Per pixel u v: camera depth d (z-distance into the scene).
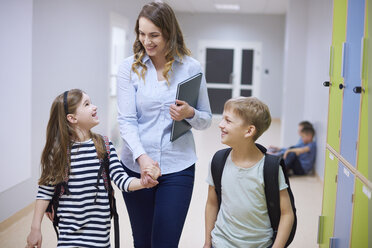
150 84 1.88
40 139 3.87
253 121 1.61
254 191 1.62
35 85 3.67
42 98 3.84
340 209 2.16
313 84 5.53
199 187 4.49
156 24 1.75
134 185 1.70
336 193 2.26
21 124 3.42
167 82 1.86
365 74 1.79
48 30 3.89
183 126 1.87
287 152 5.22
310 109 5.72
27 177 3.56
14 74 3.26
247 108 1.62
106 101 5.92
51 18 3.95
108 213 1.77
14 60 3.26
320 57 5.07
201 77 1.90
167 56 1.85
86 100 1.77
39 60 3.73
